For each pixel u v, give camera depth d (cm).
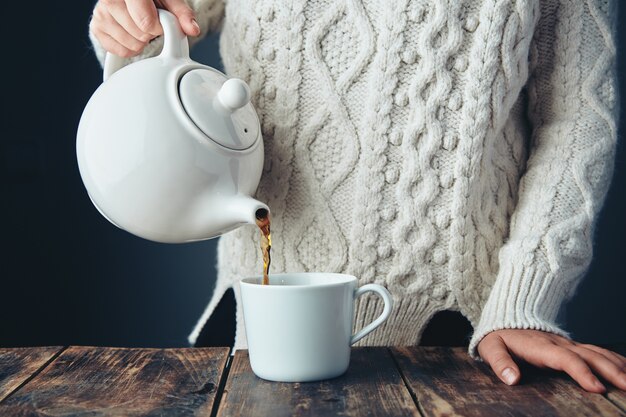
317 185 89
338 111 87
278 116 89
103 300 197
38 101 191
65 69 192
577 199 87
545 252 84
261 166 80
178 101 73
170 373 73
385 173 87
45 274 195
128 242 197
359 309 91
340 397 66
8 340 193
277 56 88
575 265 86
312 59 86
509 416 60
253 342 72
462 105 86
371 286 74
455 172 87
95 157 74
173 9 81
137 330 199
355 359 80
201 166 73
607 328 162
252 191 80
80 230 196
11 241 193
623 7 156
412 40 85
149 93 73
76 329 197
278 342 70
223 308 103
